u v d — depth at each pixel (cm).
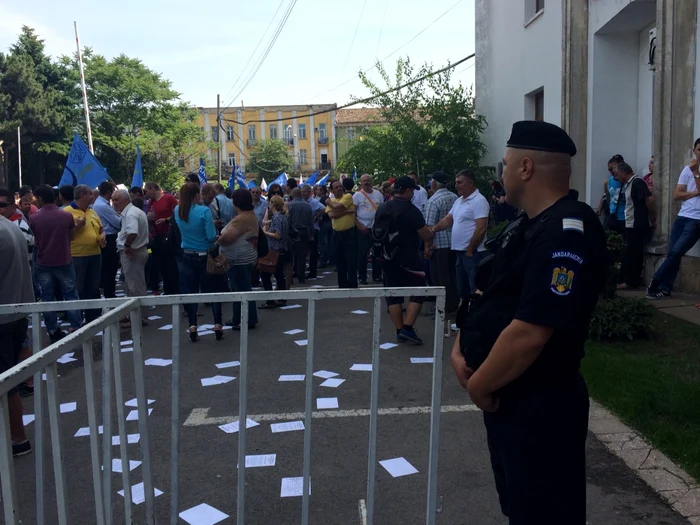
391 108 1636
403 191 621
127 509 273
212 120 7562
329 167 7581
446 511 313
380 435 409
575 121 1048
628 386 446
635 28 956
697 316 631
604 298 602
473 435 404
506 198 210
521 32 1305
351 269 983
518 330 178
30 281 444
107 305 275
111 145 4434
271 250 849
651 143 952
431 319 743
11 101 3978
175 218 710
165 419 454
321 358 598
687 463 343
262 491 341
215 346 664
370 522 268
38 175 4291
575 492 192
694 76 751
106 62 4666
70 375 581
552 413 188
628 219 812
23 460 397
